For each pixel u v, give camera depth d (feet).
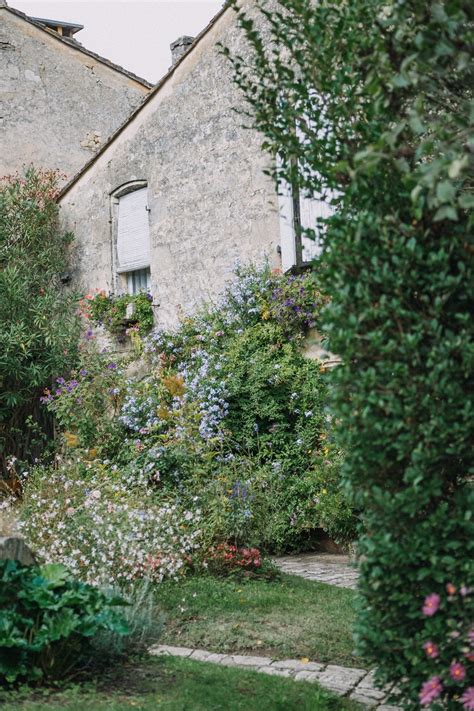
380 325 10.57
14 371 40.47
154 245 39.78
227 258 35.76
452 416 10.12
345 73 11.11
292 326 31.81
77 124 50.57
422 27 9.75
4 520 19.07
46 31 49.57
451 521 10.36
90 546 20.57
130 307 40.14
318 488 28.12
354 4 10.90
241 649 16.24
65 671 13.17
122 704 11.76
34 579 13.44
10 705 11.39
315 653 15.80
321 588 21.86
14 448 42.70
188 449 27.96
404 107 10.78
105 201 43.09
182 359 35.63
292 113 11.88
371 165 9.52
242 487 25.98
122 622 13.30
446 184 8.70
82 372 37.27
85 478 26.96
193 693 12.62
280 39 12.44
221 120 36.24
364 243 10.70
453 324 10.64
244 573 22.76
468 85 10.39
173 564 21.42
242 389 31.37
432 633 10.50
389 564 10.62
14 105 48.16
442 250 10.16
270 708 12.17
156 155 39.91
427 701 10.02
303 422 30.66
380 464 10.75
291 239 32.19
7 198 43.75
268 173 12.42
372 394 10.27
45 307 41.37
